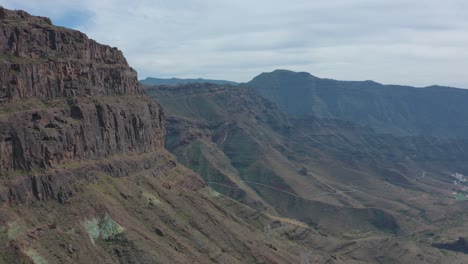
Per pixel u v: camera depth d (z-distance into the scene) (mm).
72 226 161375
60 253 148750
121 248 167000
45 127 173750
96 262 155750
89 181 188375
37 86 181125
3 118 156250
